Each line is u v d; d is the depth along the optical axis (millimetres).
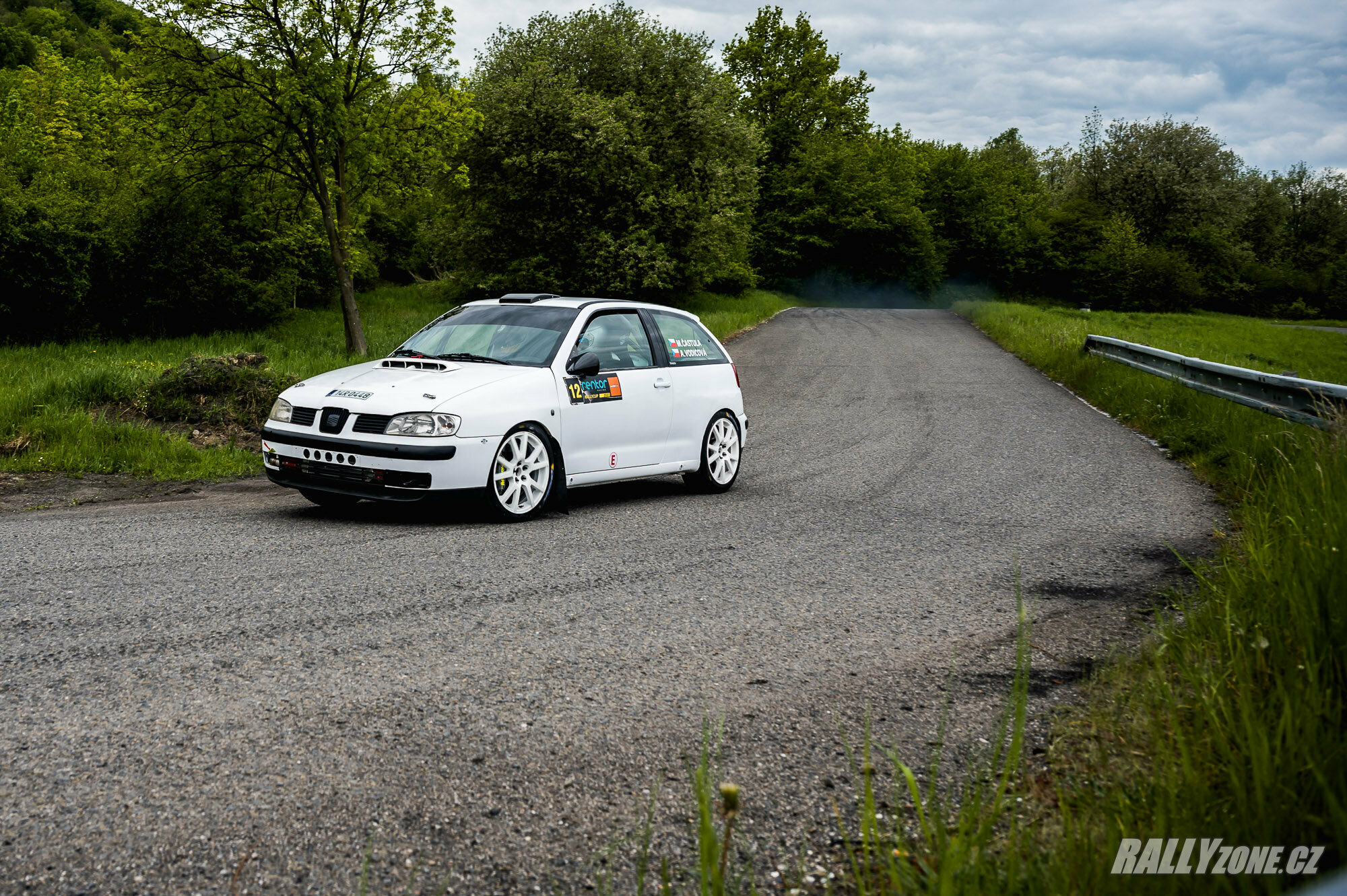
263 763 2822
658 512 7328
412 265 48469
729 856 2373
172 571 5074
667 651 3980
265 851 2338
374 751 2924
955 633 4332
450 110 23172
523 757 2918
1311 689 2516
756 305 44156
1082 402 15844
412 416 6418
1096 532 6680
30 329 21328
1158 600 4922
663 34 39781
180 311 25047
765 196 64125
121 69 21641
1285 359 41812
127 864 2262
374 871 2266
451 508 7234
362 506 7352
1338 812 1896
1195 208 81375
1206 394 12109
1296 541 3719
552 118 36062
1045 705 3406
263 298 26422
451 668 3691
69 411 10656
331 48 21375
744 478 9281
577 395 7281
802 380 19266
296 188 24312
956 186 75875
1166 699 3100
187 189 23828
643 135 37594
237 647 3852
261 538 5992
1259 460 8328
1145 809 2305
